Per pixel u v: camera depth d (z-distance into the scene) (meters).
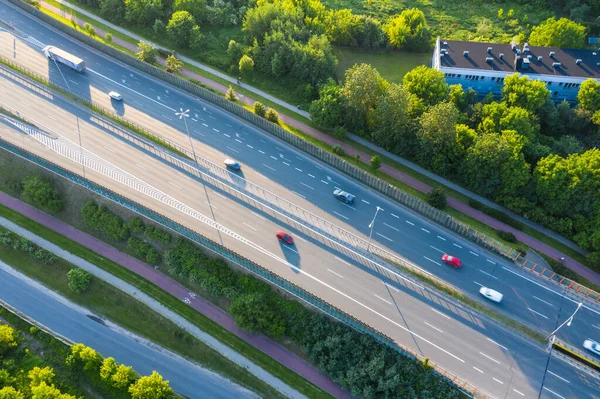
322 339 85.56
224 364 88.06
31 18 149.00
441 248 96.25
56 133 115.19
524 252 97.06
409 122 112.19
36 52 136.88
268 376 86.31
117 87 127.81
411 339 82.94
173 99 125.88
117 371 81.38
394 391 78.81
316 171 110.38
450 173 111.88
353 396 82.75
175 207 100.94
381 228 99.38
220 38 147.75
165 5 153.12
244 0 158.62
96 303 96.00
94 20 152.25
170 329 92.31
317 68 129.50
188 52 143.00
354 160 114.31
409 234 98.56
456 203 107.44
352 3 170.50
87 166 108.06
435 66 134.75
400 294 88.88
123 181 105.38
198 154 112.19
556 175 98.62
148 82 130.25
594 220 97.38
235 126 119.81
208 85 132.12
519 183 101.31
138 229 99.81
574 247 100.25
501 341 83.00
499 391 77.25
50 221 107.50
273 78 135.88
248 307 87.81
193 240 96.12
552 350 81.88
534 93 116.62
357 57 147.00
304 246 95.50
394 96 108.06
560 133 122.50
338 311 83.56
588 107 120.56
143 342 91.31
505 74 128.62
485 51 133.38
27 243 102.75
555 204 100.62
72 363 84.88
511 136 105.38
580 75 127.19
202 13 150.50
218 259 94.88
